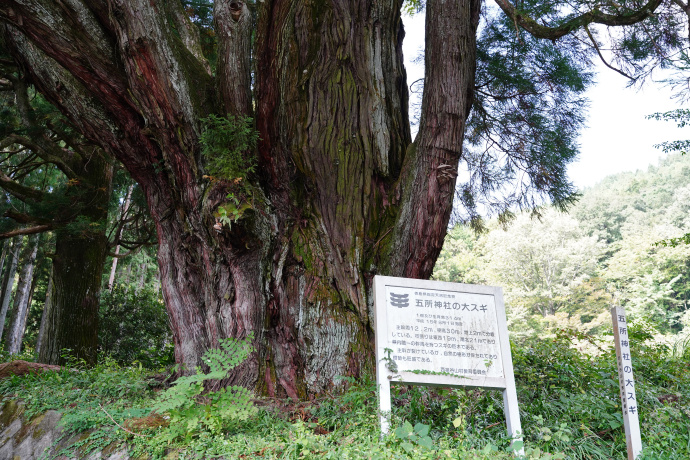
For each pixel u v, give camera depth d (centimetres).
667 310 3033
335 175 580
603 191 5281
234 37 574
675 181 4578
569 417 443
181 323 578
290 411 471
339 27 607
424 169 561
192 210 552
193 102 547
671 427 436
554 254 3453
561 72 782
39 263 1758
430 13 581
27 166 1134
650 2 571
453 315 408
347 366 517
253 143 550
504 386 399
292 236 564
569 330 662
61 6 549
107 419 443
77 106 596
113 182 1291
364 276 559
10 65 911
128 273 2531
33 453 452
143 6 519
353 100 599
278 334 538
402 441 349
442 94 555
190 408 408
